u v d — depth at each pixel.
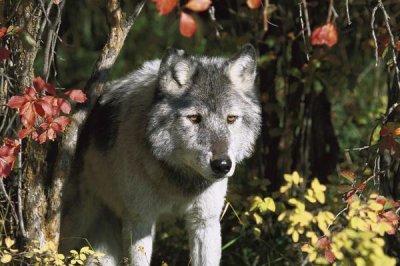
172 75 9.59
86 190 11.15
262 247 11.69
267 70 12.80
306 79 11.80
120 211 10.45
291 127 12.80
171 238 12.55
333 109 16.53
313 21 12.29
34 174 9.14
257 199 9.17
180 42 18.14
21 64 8.80
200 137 9.24
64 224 11.08
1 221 9.34
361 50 13.38
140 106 10.02
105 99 11.02
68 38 15.06
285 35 12.40
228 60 9.81
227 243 11.70
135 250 9.91
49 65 9.02
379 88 17.38
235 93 9.66
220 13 13.88
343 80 12.19
